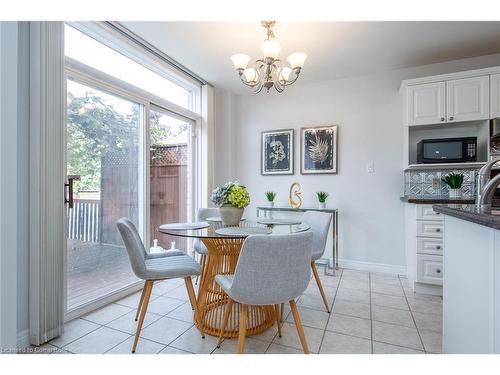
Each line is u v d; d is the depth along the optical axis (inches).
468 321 47.9
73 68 81.7
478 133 110.5
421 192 117.7
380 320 80.7
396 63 119.4
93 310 87.0
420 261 100.9
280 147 148.9
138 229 108.5
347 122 135.3
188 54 112.1
